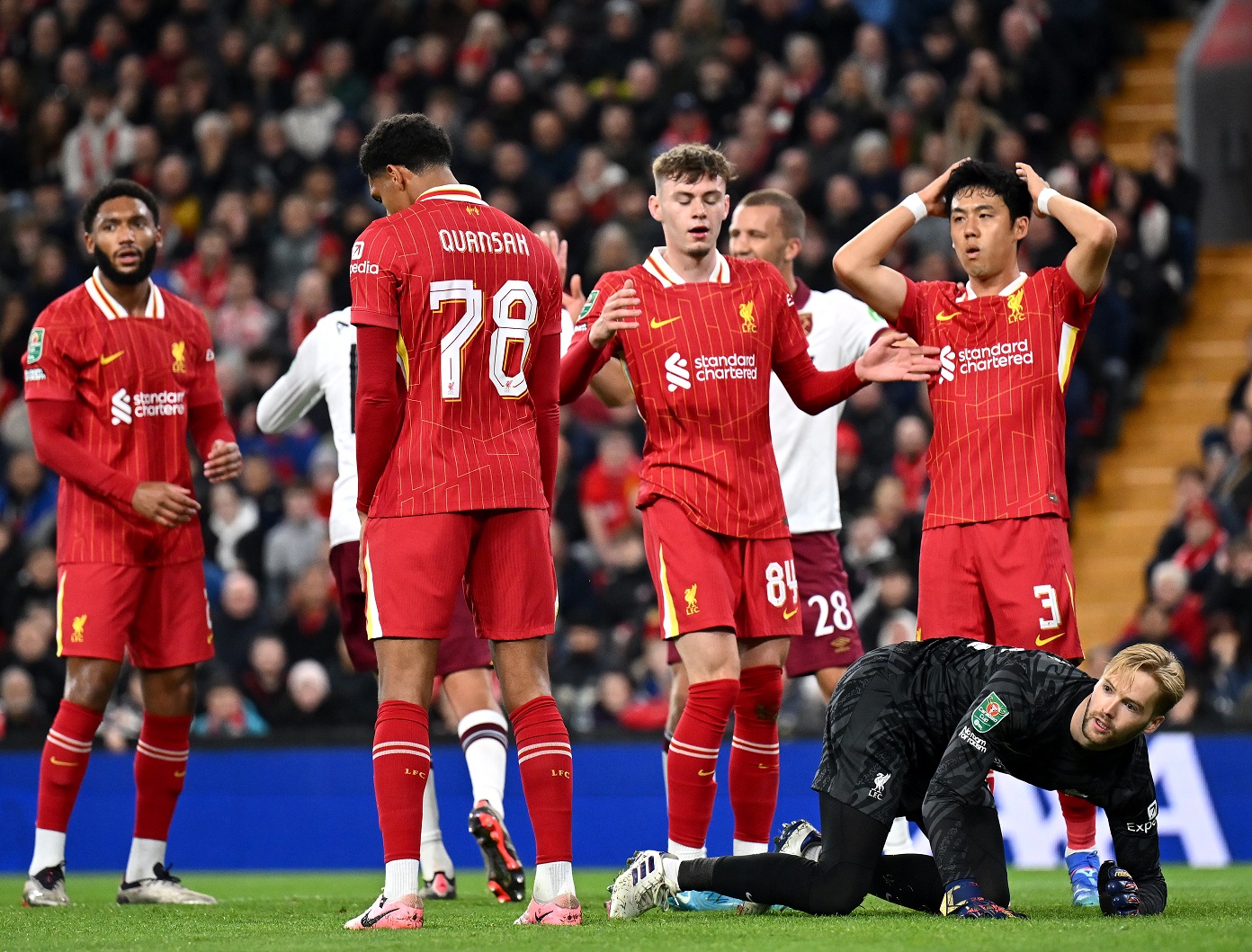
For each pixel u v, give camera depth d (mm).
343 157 55781
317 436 48219
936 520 19672
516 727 17141
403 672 16656
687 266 19094
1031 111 54344
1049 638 19016
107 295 22812
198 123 57594
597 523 44406
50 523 45938
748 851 19703
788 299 19328
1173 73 59719
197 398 23500
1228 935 14438
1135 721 15711
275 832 33938
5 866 33719
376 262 16594
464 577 17328
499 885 21500
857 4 58281
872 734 16953
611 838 33125
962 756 16438
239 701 37094
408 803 16453
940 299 19906
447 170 17422
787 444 23391
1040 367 19312
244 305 51188
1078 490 46594
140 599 22781
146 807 22969
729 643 18422
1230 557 38844
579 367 18594
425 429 16734
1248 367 48469
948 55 54062
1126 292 49625
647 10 58281
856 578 40375
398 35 60875
